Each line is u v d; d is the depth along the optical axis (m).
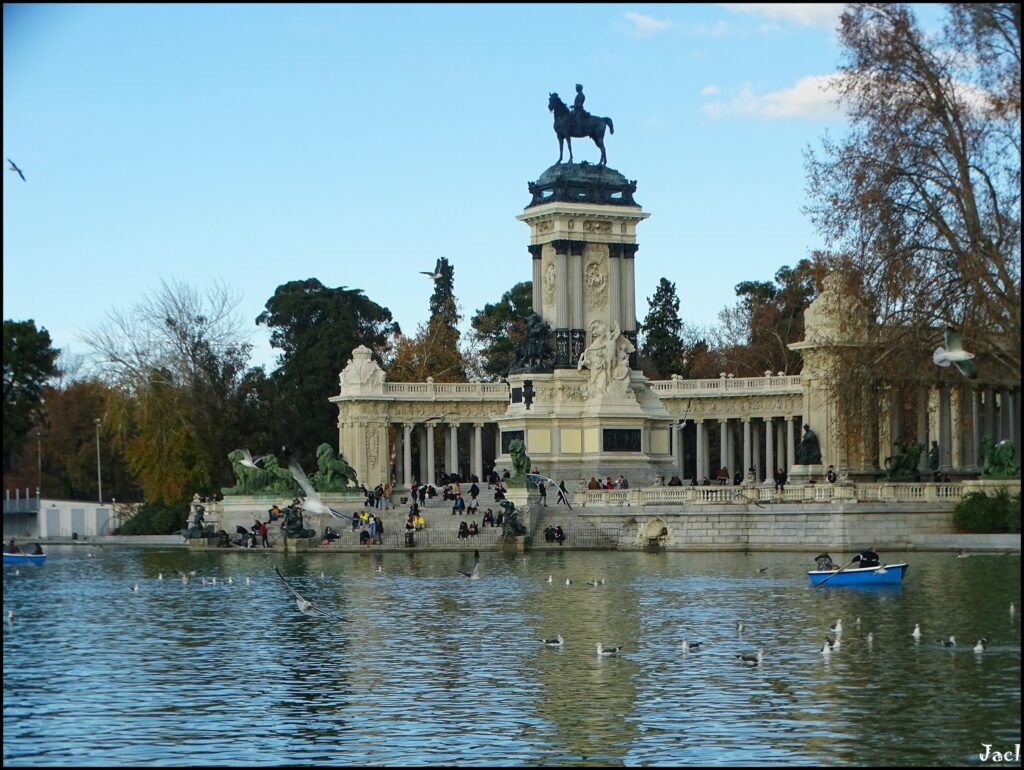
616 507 125.56
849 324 104.06
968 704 52.50
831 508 112.31
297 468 60.88
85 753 48.53
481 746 48.78
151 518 166.00
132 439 178.62
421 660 63.34
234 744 49.50
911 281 95.31
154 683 59.16
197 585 96.31
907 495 115.19
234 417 176.62
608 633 69.38
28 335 166.12
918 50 92.69
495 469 153.50
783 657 61.69
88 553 137.50
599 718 51.94
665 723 51.00
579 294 153.38
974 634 66.00
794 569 97.62
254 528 135.25
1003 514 111.25
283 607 82.00
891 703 52.88
